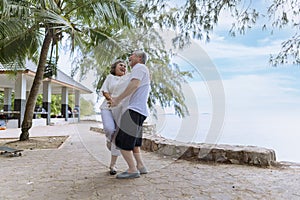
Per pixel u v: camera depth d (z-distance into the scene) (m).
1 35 5.52
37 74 6.53
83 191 2.59
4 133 8.55
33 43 6.60
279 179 3.03
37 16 5.18
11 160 4.16
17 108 10.77
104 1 5.68
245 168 3.62
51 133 8.83
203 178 3.09
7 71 7.89
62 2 6.20
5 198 2.39
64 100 15.68
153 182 2.92
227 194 2.50
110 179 3.03
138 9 4.10
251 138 6.17
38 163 3.91
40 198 2.39
